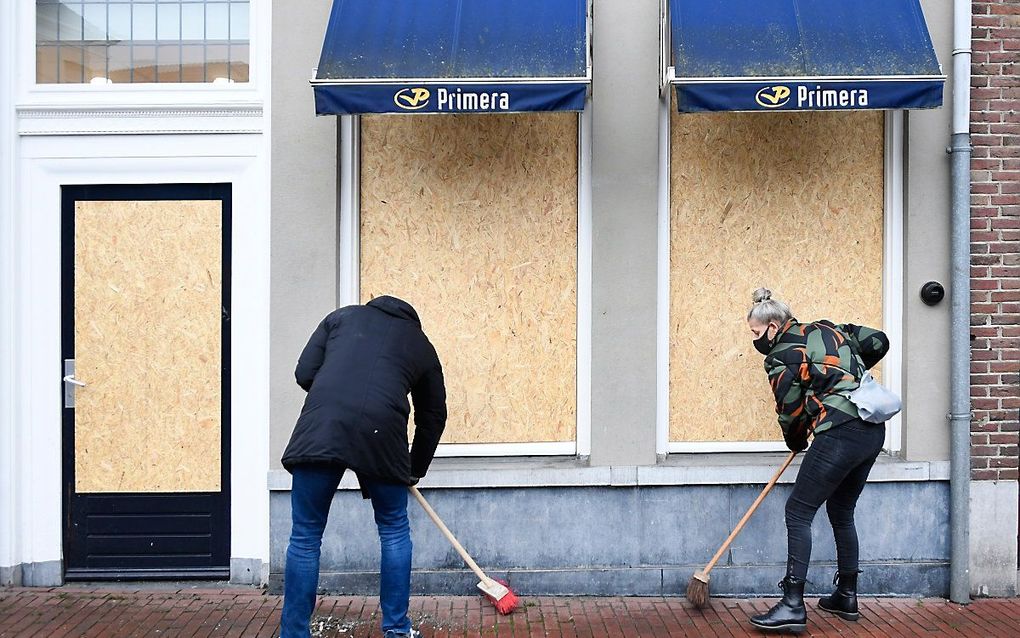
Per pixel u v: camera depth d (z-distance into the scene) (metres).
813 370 4.23
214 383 4.98
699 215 5.01
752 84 4.33
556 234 5.00
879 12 4.62
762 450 5.02
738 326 5.02
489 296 5.00
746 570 4.84
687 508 4.89
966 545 4.80
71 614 4.52
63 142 4.93
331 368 3.81
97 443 4.99
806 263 5.02
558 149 4.99
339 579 4.82
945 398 4.91
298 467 3.76
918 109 4.67
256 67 4.98
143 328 4.98
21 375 4.94
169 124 4.92
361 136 4.98
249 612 4.56
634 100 4.86
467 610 4.61
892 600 4.83
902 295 4.98
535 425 5.02
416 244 4.98
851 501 4.46
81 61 5.09
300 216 4.84
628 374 4.86
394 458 3.77
